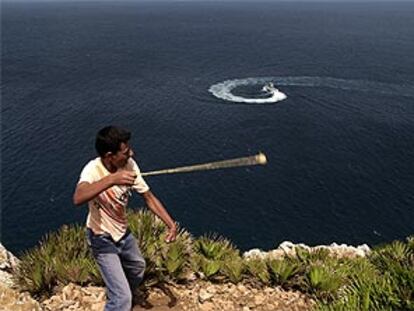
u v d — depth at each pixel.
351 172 51.53
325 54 142.12
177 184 47.66
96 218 5.54
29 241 38.72
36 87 94.00
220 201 44.53
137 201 43.12
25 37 187.25
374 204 44.28
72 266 7.05
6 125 68.12
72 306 6.48
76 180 50.06
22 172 51.59
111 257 5.60
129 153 5.42
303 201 44.94
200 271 7.63
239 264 7.71
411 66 119.00
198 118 71.81
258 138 62.59
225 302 6.93
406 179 49.97
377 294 5.45
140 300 6.79
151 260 7.20
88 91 90.69
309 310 6.87
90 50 149.88
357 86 94.69
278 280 7.48
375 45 168.38
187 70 112.75
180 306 6.77
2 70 112.25
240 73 107.50
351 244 37.78
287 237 38.81
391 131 65.19
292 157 55.72
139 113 75.00
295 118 71.31
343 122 69.38
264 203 44.31
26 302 6.10
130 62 125.56
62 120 71.00
